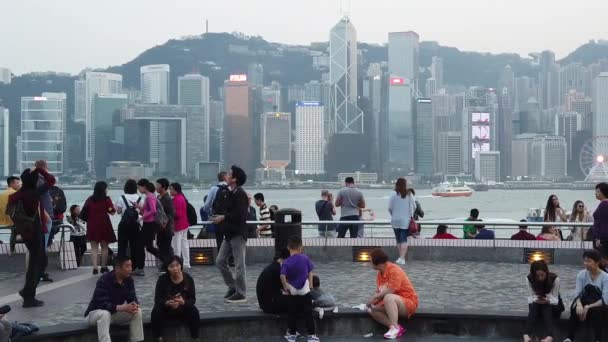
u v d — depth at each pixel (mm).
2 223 18172
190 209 21359
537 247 22625
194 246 22234
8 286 17969
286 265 13305
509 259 22844
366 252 23422
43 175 17312
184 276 13055
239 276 15391
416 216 24188
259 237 24172
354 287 17922
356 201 24859
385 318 13547
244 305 15250
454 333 13562
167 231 19656
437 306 15375
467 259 23109
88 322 12359
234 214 15172
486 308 15172
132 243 19406
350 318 13734
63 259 20406
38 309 14836
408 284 13680
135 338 12539
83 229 21750
